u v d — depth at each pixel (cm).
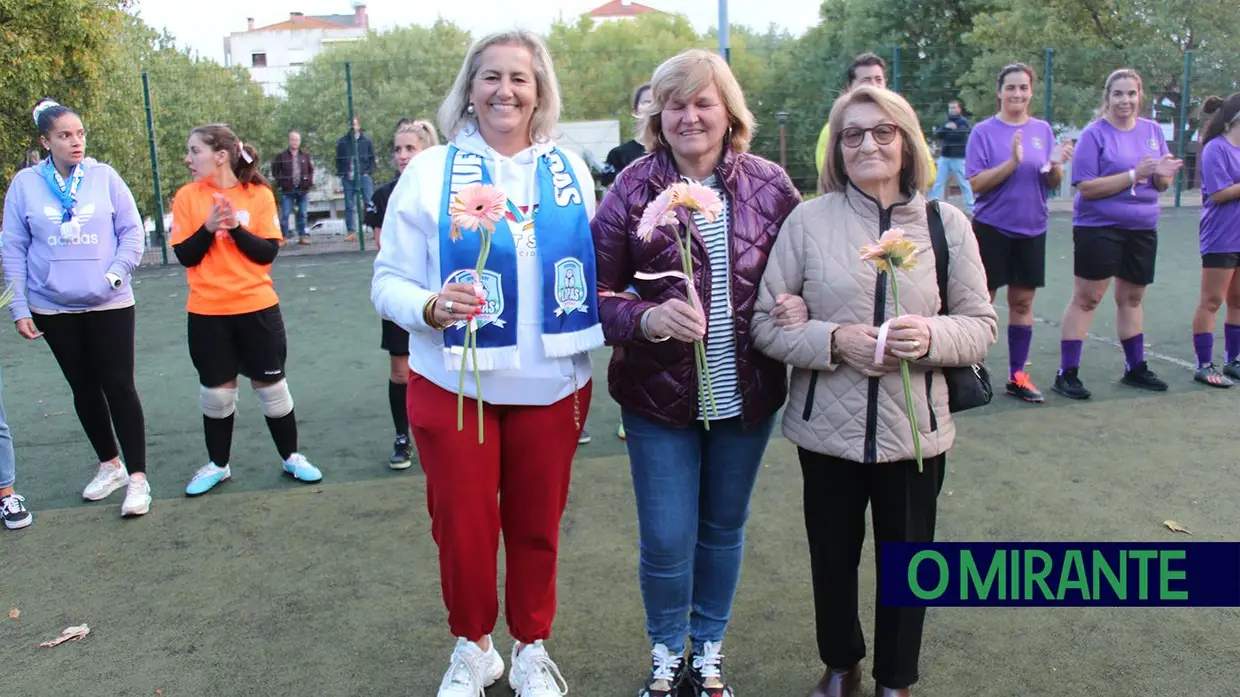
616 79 2612
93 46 1370
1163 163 503
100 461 440
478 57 242
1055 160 518
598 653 291
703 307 244
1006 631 296
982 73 2056
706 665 264
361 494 432
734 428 252
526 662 264
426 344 246
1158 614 304
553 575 266
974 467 436
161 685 279
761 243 248
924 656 283
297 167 1397
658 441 249
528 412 250
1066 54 1717
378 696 272
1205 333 564
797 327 236
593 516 395
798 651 289
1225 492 397
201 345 425
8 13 1273
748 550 358
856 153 234
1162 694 260
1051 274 990
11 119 1305
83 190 403
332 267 1199
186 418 563
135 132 1550
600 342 248
